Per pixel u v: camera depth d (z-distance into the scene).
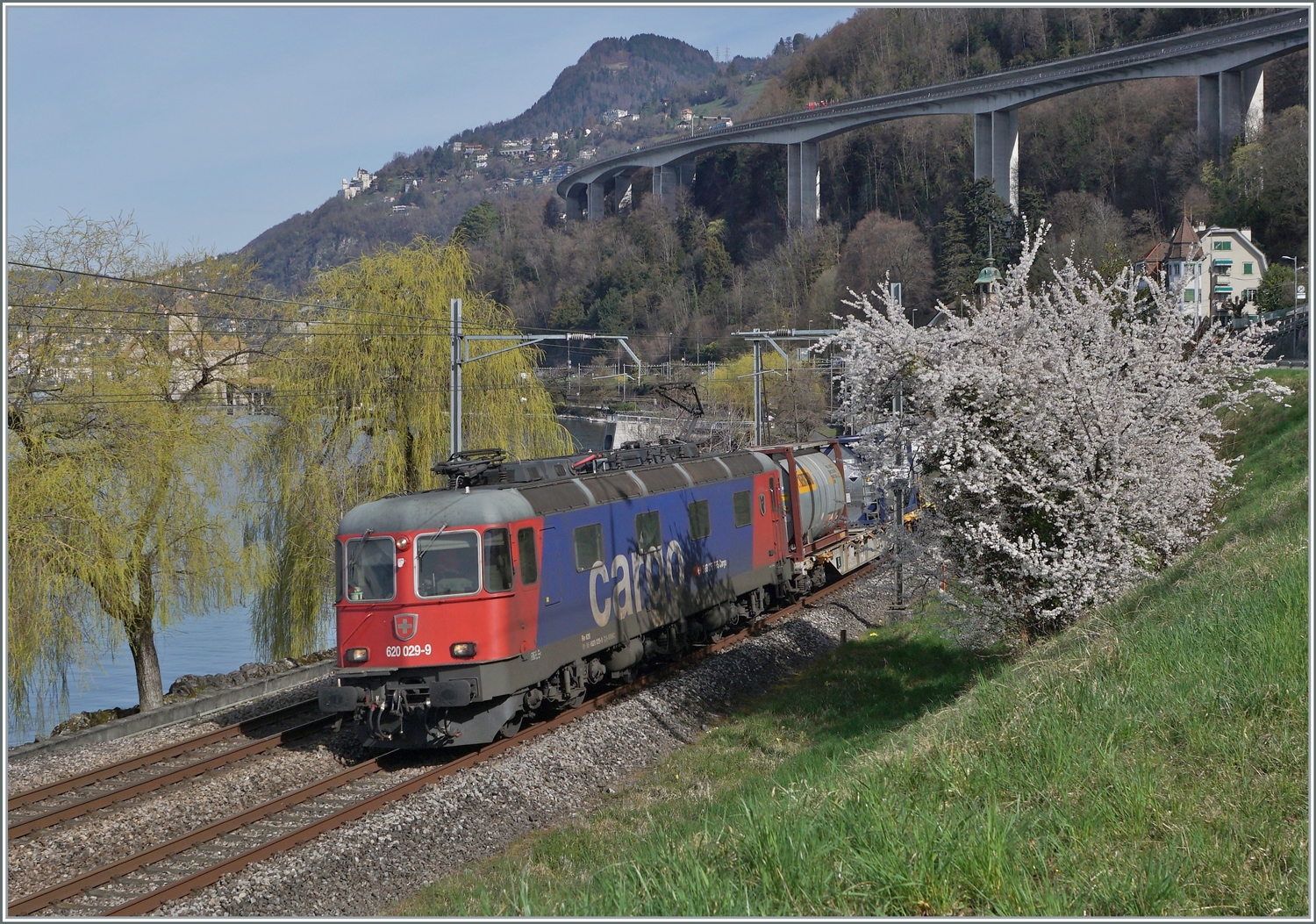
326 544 26.20
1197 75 99.25
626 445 22.42
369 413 27.33
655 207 150.12
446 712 15.58
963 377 15.98
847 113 135.00
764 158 168.50
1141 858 7.43
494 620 15.42
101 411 21.53
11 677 20.00
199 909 10.40
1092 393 15.82
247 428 25.22
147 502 21.77
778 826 8.52
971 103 118.00
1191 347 18.92
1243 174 89.44
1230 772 8.36
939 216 131.38
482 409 29.11
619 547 19.00
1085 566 15.77
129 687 39.09
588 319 123.19
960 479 16.22
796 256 118.44
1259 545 14.47
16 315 20.70
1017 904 7.00
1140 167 117.12
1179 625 11.73
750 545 24.55
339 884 11.23
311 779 14.73
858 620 27.23
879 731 15.13
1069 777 8.77
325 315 27.06
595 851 11.43
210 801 13.63
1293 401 26.69
